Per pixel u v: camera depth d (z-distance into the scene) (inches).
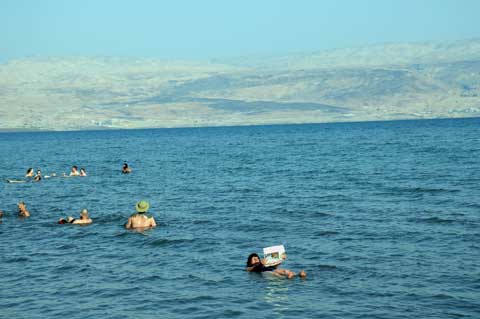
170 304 1013.2
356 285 1082.1
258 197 2241.6
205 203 2132.1
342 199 2098.9
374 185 2453.2
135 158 4923.7
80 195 2485.2
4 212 2042.3
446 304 968.9
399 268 1171.9
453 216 1663.4
